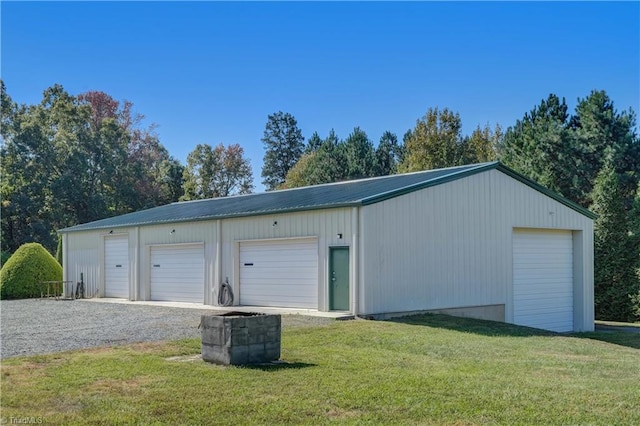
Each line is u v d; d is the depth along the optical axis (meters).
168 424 6.16
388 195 15.71
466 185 17.78
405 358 9.96
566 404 7.00
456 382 8.03
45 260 27.30
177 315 16.39
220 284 19.25
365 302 15.11
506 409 6.75
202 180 62.31
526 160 34.97
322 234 16.28
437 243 16.86
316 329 12.94
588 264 21.31
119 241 24.02
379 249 15.52
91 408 6.66
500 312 18.42
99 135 48.50
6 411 6.54
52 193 44.62
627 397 7.41
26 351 10.38
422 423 6.23
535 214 19.70
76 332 12.96
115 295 24.08
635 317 24.77
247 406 6.75
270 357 9.31
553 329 20.23
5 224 44.53
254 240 18.28
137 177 50.81
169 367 8.70
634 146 33.16
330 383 7.82
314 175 51.97
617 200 25.80
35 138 44.56
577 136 33.72
